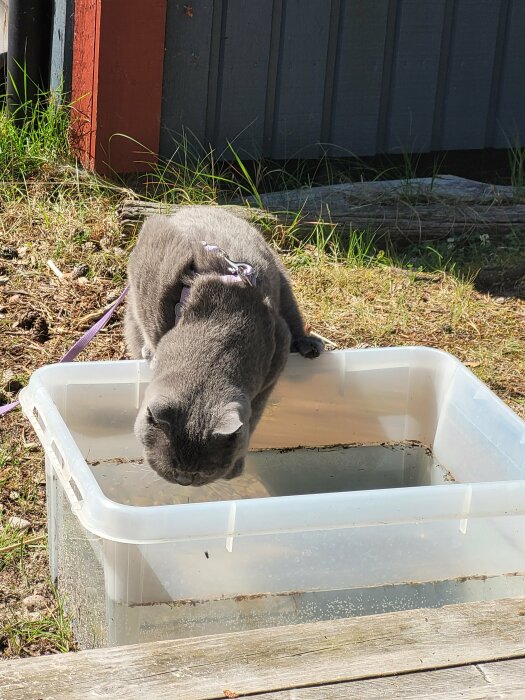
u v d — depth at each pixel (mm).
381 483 1218
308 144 1945
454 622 769
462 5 1951
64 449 869
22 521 1048
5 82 1981
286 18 1825
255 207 1703
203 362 996
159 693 686
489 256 1686
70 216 1653
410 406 1220
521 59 2047
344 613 883
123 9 1659
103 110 1716
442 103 2031
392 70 1955
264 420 1216
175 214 1308
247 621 861
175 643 736
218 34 1797
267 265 1164
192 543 820
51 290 1485
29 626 910
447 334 1477
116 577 811
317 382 1201
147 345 1142
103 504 789
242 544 832
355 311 1512
